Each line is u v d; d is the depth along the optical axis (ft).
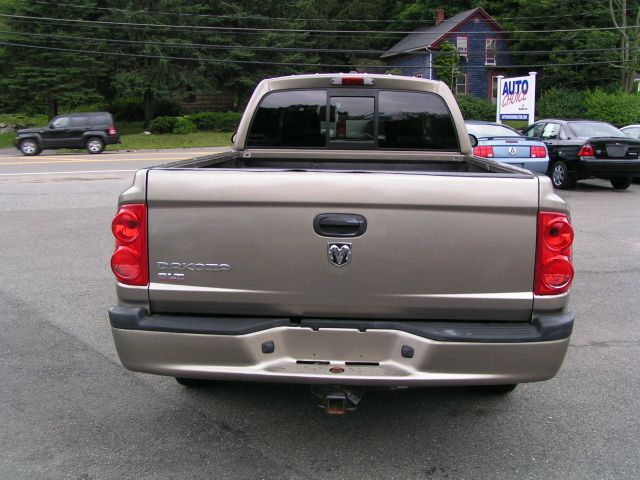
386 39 172.65
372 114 15.64
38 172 61.11
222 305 9.77
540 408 12.60
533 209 9.29
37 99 115.75
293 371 9.52
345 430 11.62
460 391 13.42
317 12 153.58
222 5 125.80
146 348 9.66
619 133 44.98
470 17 149.38
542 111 124.77
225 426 11.75
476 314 9.59
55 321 17.70
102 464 10.39
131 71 124.06
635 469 10.28
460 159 15.66
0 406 12.55
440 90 15.44
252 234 9.52
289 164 15.94
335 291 9.55
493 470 10.27
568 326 9.38
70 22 116.26
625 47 129.39
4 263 24.27
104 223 32.73
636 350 15.74
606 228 31.32
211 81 130.72
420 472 10.19
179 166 11.10
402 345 9.52
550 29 145.69
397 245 9.39
